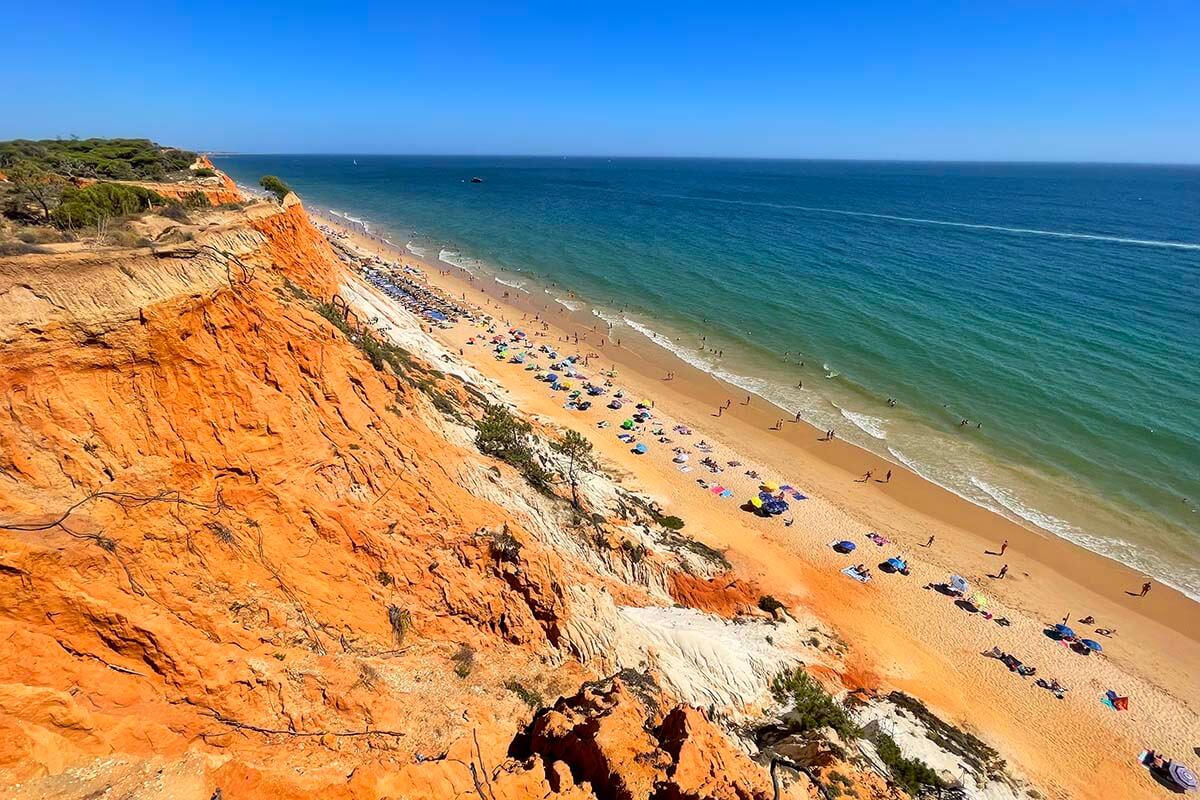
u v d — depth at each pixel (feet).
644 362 222.89
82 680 39.11
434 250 396.16
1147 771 91.15
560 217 545.44
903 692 100.17
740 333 245.65
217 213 117.70
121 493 48.73
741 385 205.16
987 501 147.43
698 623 99.66
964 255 373.20
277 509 60.85
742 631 102.68
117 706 39.78
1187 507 140.36
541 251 392.06
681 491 148.77
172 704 41.93
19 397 46.47
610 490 131.75
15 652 37.09
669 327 255.50
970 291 288.92
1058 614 118.11
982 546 134.21
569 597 78.07
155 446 53.57
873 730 85.66
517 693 64.95
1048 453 161.27
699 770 49.67
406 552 69.41
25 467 44.70
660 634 88.89
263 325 72.02
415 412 101.71
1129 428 167.84
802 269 335.47
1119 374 197.98
